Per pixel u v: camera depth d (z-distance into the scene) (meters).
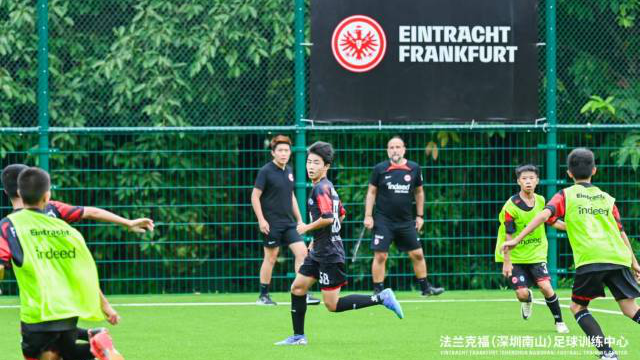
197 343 30.64
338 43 45.25
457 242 48.28
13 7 46.22
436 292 43.19
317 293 46.25
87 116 46.31
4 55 46.19
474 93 45.94
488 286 48.38
